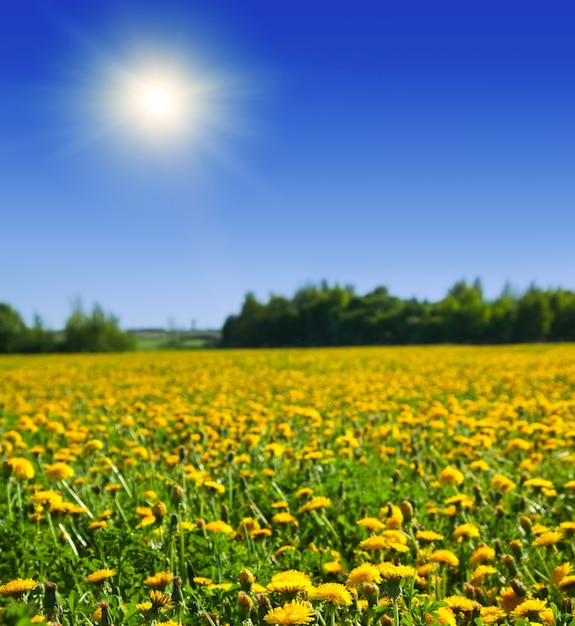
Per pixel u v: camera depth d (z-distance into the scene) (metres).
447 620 3.13
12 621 1.94
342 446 9.03
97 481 7.20
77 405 17.11
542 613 3.20
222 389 19.62
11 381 27.45
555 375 22.27
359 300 116.75
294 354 52.88
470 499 5.94
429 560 4.34
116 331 101.19
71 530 5.56
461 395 17.38
